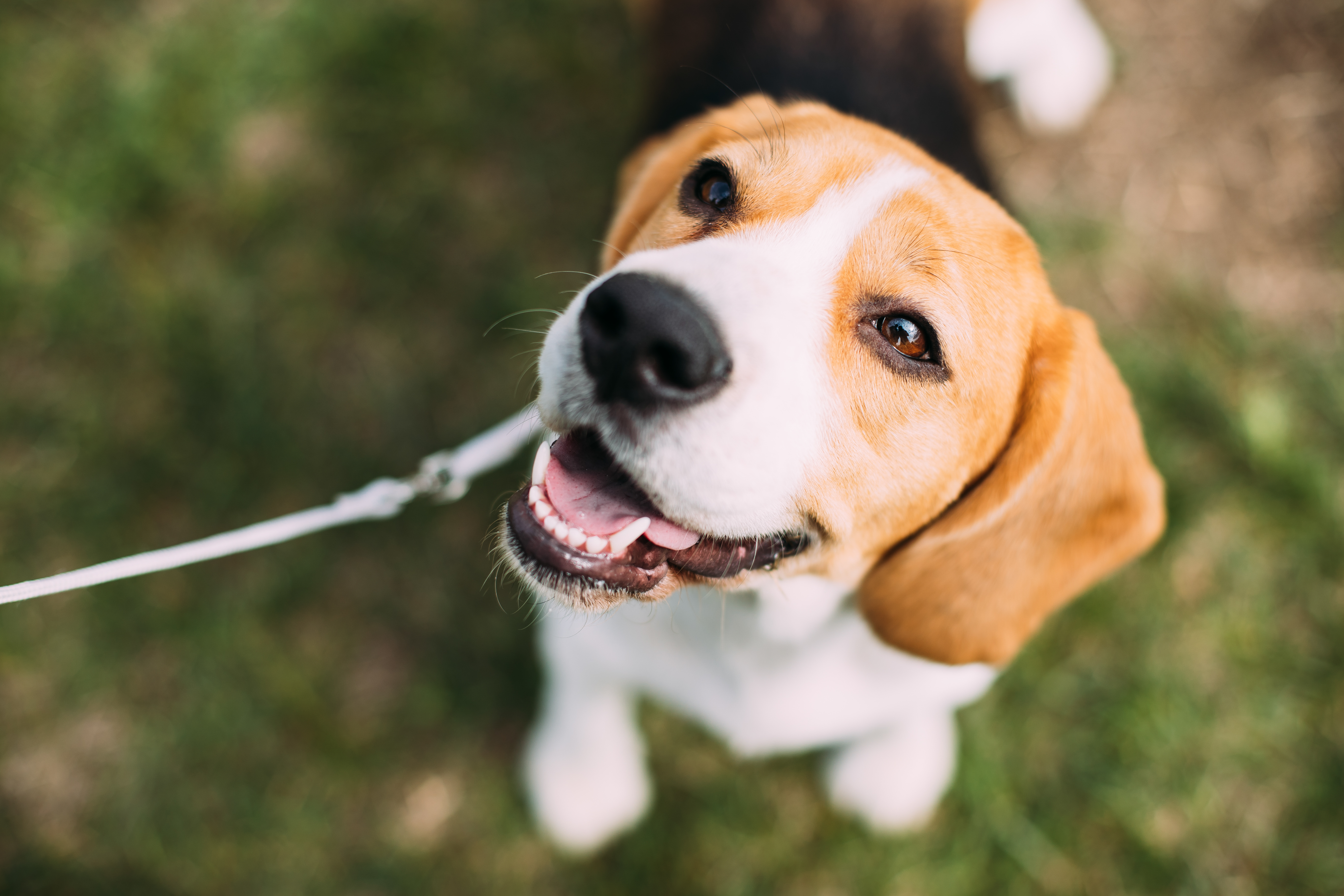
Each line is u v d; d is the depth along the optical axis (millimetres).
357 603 558
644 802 536
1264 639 560
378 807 537
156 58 634
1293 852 533
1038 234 635
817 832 539
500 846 535
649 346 329
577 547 357
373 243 617
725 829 537
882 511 376
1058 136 665
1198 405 591
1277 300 628
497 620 558
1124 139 664
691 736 551
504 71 660
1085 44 652
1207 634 562
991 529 388
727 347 334
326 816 533
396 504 428
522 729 549
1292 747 546
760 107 419
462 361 605
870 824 535
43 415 565
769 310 342
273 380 586
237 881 521
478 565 563
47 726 531
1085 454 388
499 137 648
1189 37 679
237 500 563
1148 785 543
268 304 600
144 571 363
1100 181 657
